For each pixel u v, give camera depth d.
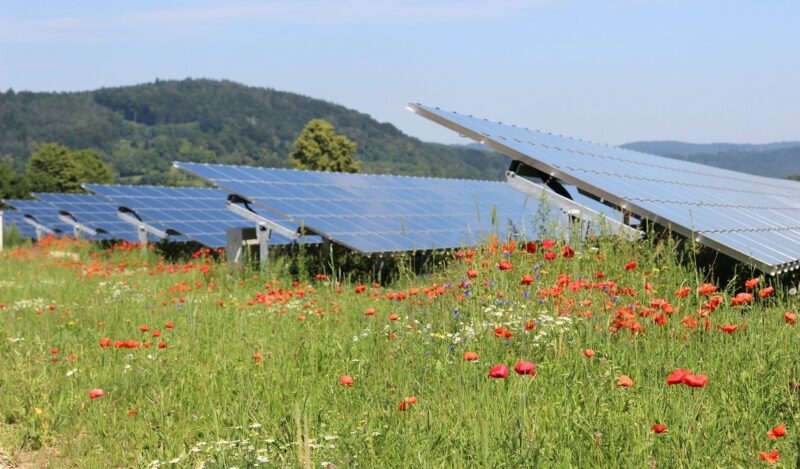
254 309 10.61
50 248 27.12
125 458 5.07
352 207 19.38
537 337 5.94
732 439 4.32
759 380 5.12
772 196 20.55
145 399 6.08
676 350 5.80
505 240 9.26
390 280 16.31
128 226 31.28
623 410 4.69
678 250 10.89
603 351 5.82
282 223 22.61
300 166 92.38
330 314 9.64
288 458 4.45
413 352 6.47
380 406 5.27
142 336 8.78
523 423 4.37
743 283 10.33
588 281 7.59
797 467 3.84
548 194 12.36
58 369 7.04
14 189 89.50
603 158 16.25
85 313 10.55
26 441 5.56
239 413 5.47
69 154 109.69
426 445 4.34
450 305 7.58
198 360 7.43
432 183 26.16
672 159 24.11
